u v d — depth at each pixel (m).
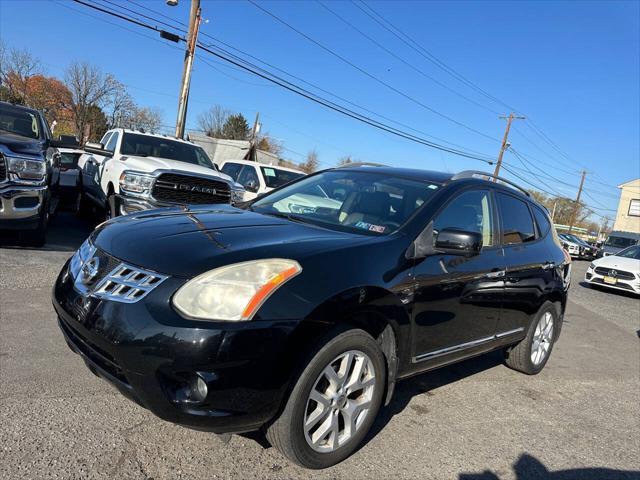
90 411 3.06
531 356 4.87
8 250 7.26
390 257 3.01
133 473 2.53
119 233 2.91
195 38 18.59
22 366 3.55
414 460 3.04
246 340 2.29
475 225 3.89
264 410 2.38
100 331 2.39
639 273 12.90
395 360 3.06
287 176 12.12
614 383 5.23
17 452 2.57
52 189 9.07
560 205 85.44
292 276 2.51
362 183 3.99
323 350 2.55
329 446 2.73
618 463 3.40
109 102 55.16
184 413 2.26
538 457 3.33
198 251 2.56
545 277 4.67
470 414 3.85
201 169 8.78
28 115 8.18
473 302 3.68
